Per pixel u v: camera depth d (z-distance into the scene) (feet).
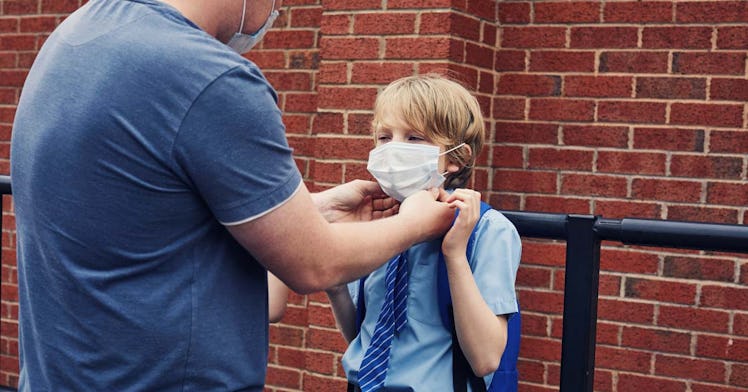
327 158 11.47
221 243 4.49
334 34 11.37
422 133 5.68
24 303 4.75
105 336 4.39
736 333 10.72
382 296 5.82
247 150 4.25
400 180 5.67
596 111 11.33
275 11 4.93
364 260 4.72
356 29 11.22
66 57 4.45
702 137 10.84
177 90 4.21
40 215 4.45
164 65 4.22
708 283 10.82
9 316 15.02
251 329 4.62
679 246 5.17
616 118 11.23
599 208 11.35
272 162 4.32
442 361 5.47
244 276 4.59
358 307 6.01
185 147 4.21
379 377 5.45
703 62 10.80
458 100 5.82
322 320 11.51
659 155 11.04
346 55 11.30
